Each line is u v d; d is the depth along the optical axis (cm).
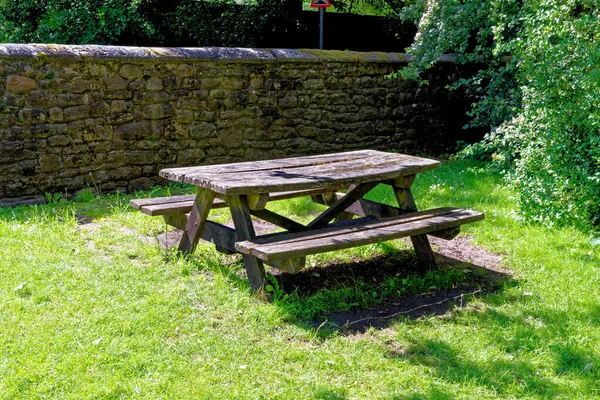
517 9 753
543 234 543
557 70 561
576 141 565
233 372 317
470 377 322
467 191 686
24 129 605
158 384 302
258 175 425
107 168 669
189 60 703
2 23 905
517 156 757
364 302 405
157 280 421
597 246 516
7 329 342
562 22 570
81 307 375
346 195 469
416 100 924
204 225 447
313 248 373
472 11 800
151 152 698
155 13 994
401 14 897
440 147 966
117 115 666
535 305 407
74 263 443
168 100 699
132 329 352
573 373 328
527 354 346
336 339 355
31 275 416
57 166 631
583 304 410
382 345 351
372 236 398
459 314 395
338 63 829
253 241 391
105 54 641
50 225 528
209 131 737
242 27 1025
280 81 781
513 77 830
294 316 380
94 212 582
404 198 485
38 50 601
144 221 549
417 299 420
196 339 348
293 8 1097
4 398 284
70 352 325
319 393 302
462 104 972
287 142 805
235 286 419
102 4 905
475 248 523
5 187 602
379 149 899
